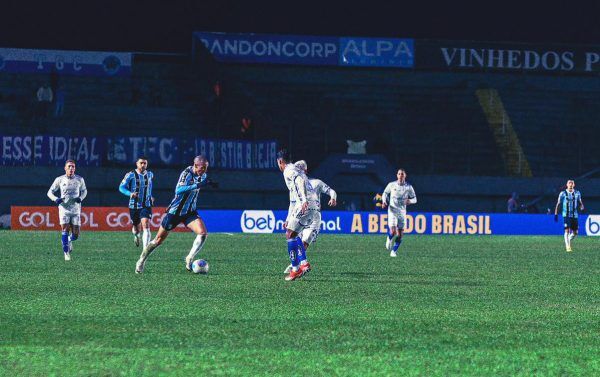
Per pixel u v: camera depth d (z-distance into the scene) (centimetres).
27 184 7644
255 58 9369
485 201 8531
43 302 2036
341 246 4966
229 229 7106
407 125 9231
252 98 9031
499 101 9425
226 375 1236
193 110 8988
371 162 8412
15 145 7656
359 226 7219
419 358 1380
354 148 8612
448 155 9025
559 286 2628
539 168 8950
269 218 7138
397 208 4550
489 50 9650
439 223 7412
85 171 7762
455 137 9156
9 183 7612
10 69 8781
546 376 1268
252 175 8056
